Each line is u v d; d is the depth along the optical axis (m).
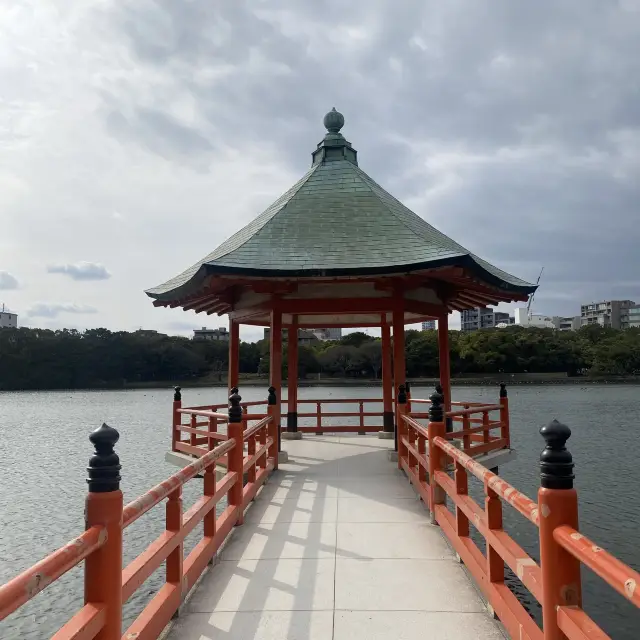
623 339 81.50
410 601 4.03
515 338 77.38
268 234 8.80
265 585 4.33
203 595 4.16
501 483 3.36
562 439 2.53
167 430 34.31
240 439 5.96
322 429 12.26
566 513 2.47
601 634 2.15
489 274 8.32
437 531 5.59
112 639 2.55
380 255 8.14
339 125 11.41
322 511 6.31
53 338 78.75
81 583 11.24
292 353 12.19
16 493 18.75
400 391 8.68
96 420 40.88
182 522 3.97
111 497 2.62
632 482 18.75
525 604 9.37
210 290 8.97
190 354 79.38
